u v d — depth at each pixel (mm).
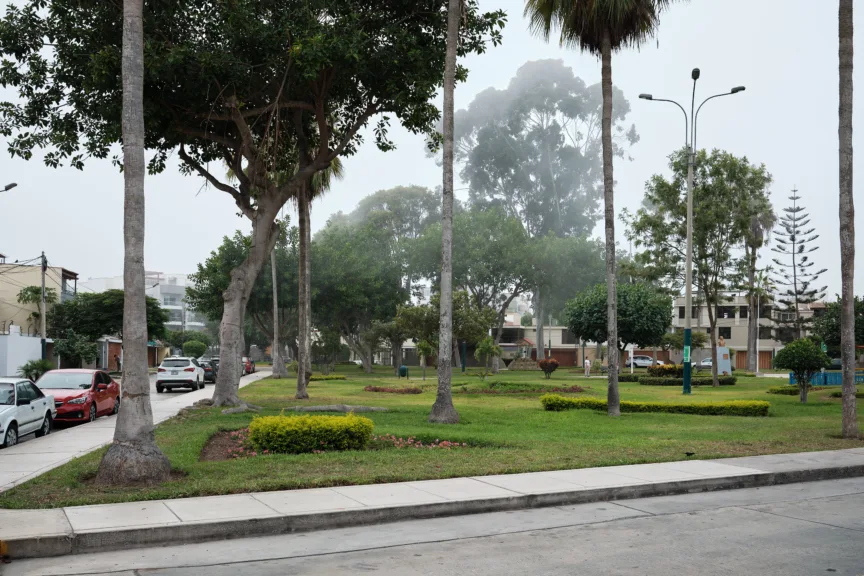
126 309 9820
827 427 17703
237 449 12883
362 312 59031
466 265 61750
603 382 40875
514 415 20109
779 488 10586
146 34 18656
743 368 79750
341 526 7961
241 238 54281
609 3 18469
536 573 6148
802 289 68875
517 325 89938
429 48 20719
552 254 62969
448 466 10992
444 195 17938
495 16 20688
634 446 13625
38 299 53031
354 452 12258
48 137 19844
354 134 23516
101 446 13875
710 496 9883
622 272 37969
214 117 19969
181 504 8312
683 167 35156
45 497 8594
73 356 50156
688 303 31500
